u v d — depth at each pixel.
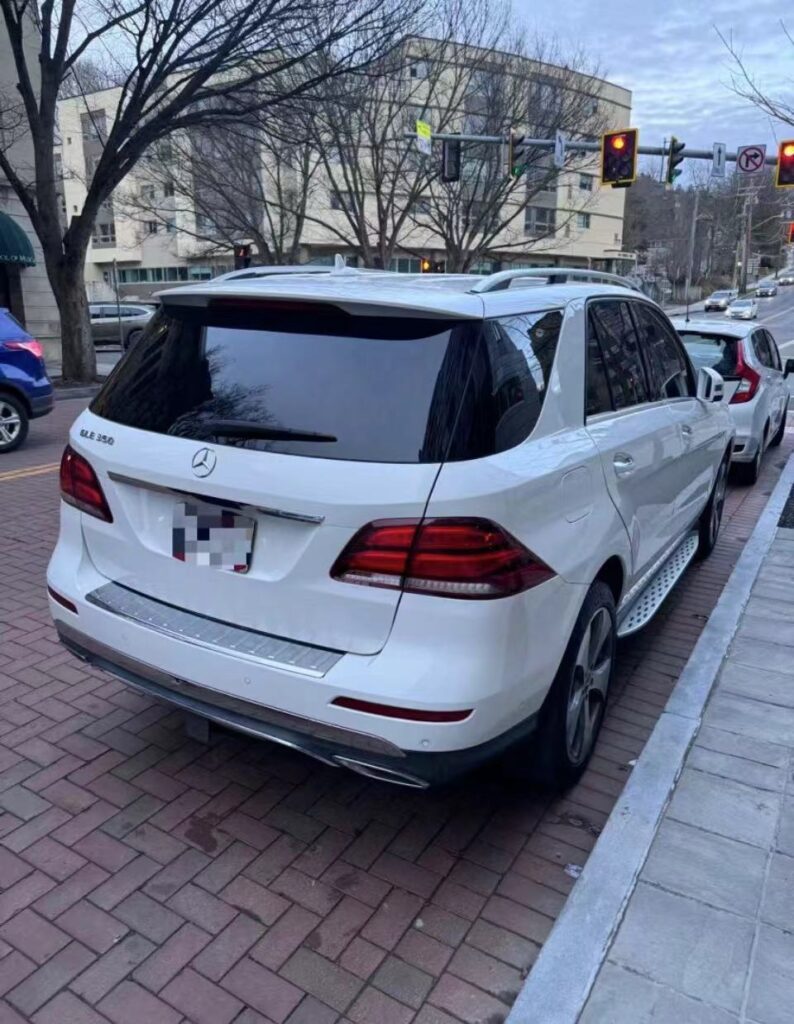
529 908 2.64
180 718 3.71
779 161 16.66
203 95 15.09
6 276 21.11
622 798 3.10
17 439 9.86
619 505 3.28
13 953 2.43
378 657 2.43
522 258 46.31
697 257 73.50
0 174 20.12
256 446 2.58
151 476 2.74
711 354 8.33
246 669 2.56
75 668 4.15
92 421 3.07
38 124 15.88
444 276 3.43
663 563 4.43
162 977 2.36
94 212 16.77
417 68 22.75
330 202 33.19
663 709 3.87
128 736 3.56
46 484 8.10
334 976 2.38
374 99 20.69
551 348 3.02
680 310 59.28
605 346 3.57
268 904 2.64
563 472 2.79
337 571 2.44
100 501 2.99
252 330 2.82
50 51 15.97
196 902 2.64
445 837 2.97
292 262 25.97
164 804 3.12
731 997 2.28
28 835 2.93
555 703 2.92
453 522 2.35
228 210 25.20
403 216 24.45
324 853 2.88
